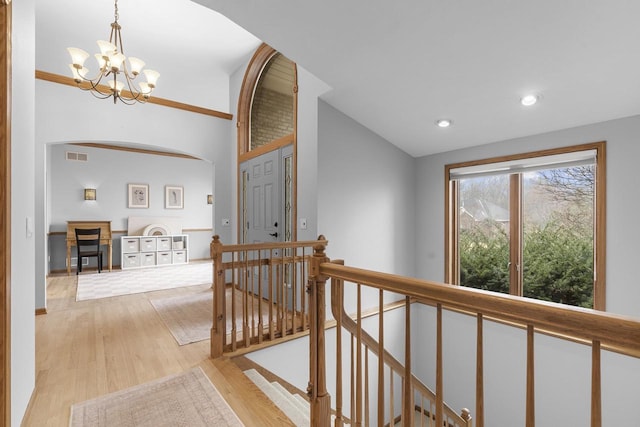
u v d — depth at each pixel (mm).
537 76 2418
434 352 3947
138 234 7312
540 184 3352
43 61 3994
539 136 3223
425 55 2398
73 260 6559
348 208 3479
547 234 3299
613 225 2768
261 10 2154
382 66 2609
